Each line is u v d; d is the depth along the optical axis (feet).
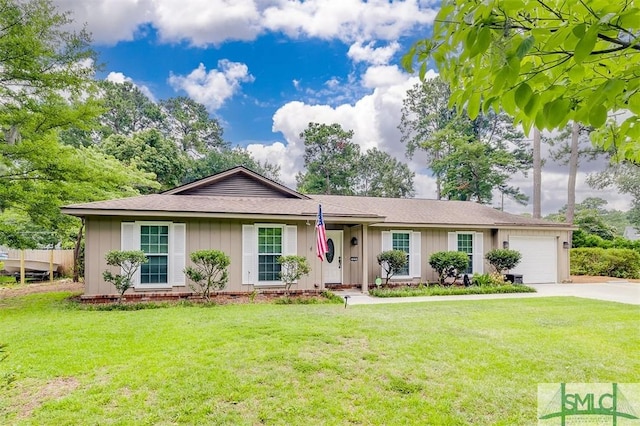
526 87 4.95
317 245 34.12
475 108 5.75
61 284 45.98
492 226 46.98
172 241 33.76
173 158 85.46
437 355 16.39
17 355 16.25
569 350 17.20
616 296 36.32
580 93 5.07
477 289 39.45
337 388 13.10
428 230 45.75
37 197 32.78
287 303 31.86
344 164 119.34
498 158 84.43
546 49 4.64
